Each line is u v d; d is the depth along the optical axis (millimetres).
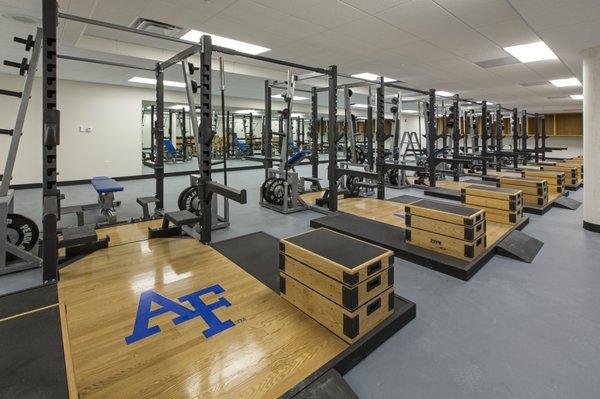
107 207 4812
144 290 2574
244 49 5977
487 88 9891
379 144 6133
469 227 3014
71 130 8516
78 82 8516
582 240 3928
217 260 3191
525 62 6773
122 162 9336
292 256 2277
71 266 3027
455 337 2061
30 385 1254
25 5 3717
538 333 2092
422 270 3084
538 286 2740
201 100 3512
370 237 3775
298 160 5926
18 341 1537
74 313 2242
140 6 4113
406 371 1777
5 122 7516
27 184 7848
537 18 3406
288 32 5059
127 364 1747
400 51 6066
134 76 7832
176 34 5148
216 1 3982
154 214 4922
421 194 7004
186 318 2182
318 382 1604
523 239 3707
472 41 5449
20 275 3008
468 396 1599
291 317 2178
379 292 2021
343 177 7102
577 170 7855
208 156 3641
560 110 15531
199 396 1528
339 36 5227
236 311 2262
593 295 2578
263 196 5785
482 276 2943
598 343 1983
